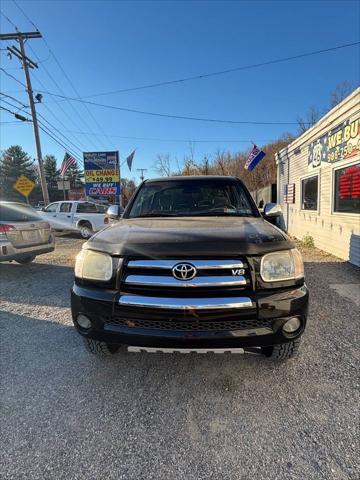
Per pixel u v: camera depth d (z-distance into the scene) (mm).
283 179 12844
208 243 2227
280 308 2174
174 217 3260
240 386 2498
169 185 3852
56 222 13375
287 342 2262
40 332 3572
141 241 2314
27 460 1830
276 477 1691
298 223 10844
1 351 3127
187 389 2475
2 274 6547
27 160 64312
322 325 3605
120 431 2051
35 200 58875
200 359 2895
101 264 2326
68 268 7156
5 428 2084
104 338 2293
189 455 1852
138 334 2182
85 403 2328
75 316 2420
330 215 8023
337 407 2240
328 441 1936
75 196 38406
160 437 1994
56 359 2957
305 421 2109
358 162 6469
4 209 6082
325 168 8289
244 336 2133
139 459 1830
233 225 2715
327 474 1701
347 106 6844
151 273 2189
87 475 1728
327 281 5477
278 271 2223
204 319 2123
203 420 2139
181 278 2127
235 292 2156
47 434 2031
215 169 38031
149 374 2682
